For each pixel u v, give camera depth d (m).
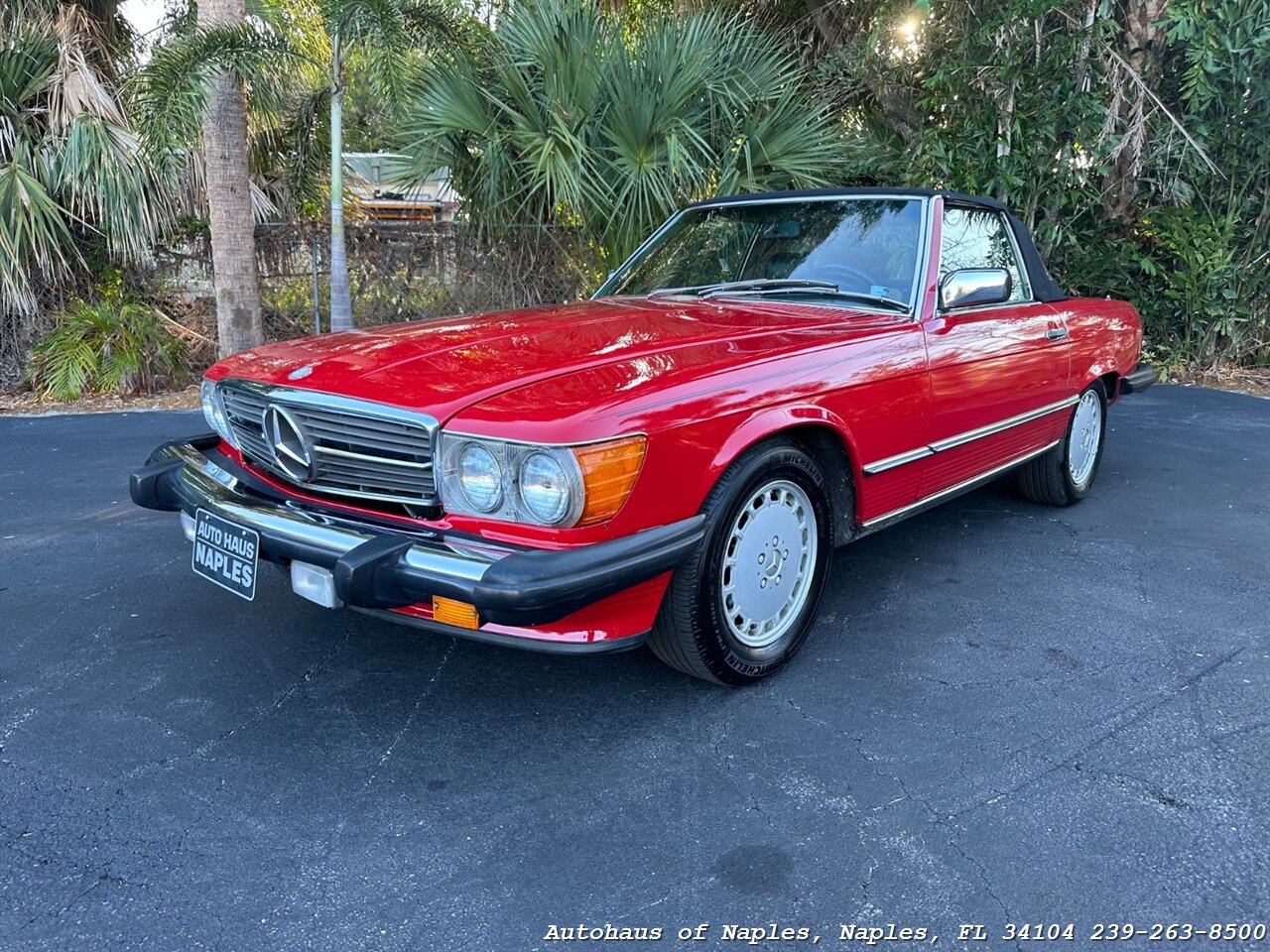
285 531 2.54
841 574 3.92
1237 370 9.30
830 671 3.04
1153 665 3.08
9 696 2.85
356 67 8.44
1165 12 8.04
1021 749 2.58
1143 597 3.66
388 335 3.08
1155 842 2.19
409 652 3.19
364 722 2.73
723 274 3.87
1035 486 4.77
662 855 2.16
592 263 8.24
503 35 7.48
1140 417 7.27
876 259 3.59
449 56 7.31
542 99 7.44
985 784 2.42
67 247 8.30
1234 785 2.41
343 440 2.58
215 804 2.33
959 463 3.73
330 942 1.89
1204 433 6.68
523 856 2.15
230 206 7.69
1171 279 8.83
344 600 2.37
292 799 2.36
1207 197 8.70
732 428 2.60
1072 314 4.47
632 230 7.39
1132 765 2.50
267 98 7.69
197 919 1.95
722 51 7.56
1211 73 8.03
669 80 7.17
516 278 8.52
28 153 7.89
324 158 9.21
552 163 7.01
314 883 2.06
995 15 7.80
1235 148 8.21
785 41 9.30
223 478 2.96
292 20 8.30
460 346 2.84
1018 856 2.15
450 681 2.98
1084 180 8.17
